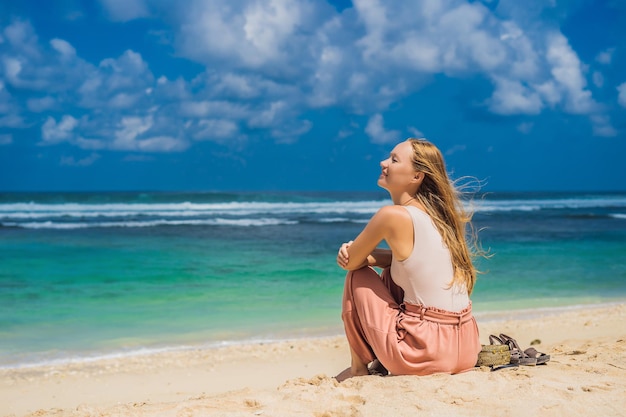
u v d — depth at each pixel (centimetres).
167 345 833
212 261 1667
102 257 1727
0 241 2134
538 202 6631
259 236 2420
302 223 3219
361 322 376
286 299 1159
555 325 903
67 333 893
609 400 317
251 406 336
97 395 623
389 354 363
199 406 342
